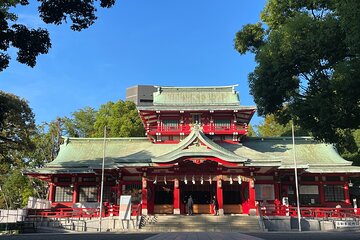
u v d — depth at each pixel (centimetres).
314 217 3925
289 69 1948
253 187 4053
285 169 4216
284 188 4609
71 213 4028
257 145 5094
